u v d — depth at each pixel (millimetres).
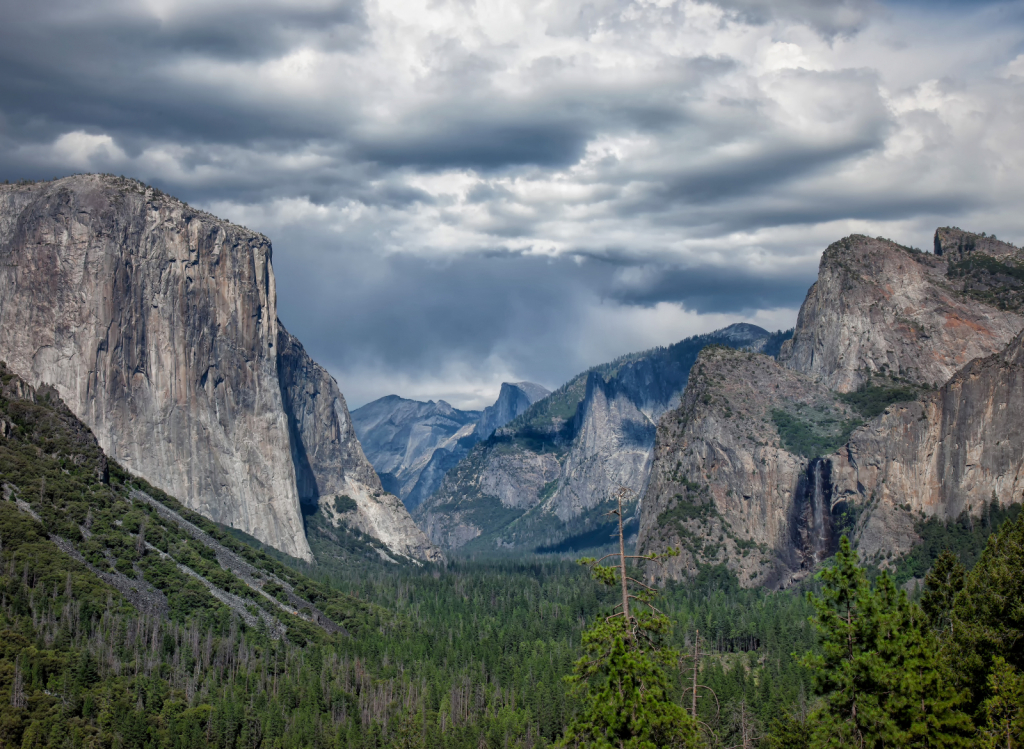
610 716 111812
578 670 118188
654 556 116875
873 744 117438
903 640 119250
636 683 114062
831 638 124000
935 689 117750
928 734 116125
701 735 120750
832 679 123312
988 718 117750
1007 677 118438
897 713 116625
